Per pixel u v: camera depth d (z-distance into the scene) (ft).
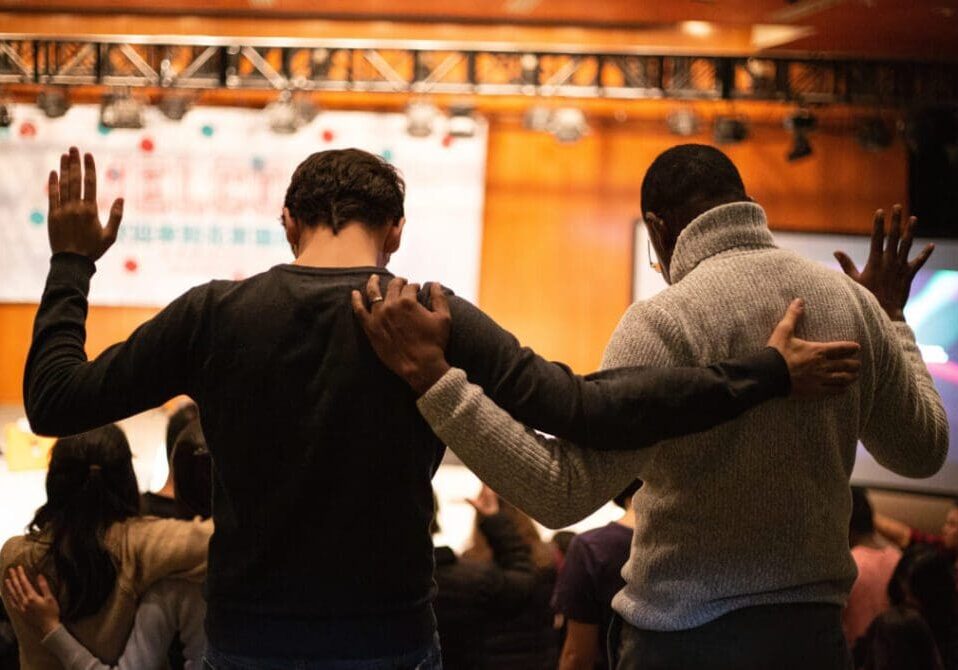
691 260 5.74
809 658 5.39
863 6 22.07
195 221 28.07
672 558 5.47
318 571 4.98
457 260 28.35
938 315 22.39
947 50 25.36
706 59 26.27
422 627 5.15
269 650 4.96
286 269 5.19
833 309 5.60
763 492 5.42
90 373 5.13
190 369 5.16
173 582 7.63
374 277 5.12
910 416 5.90
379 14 24.80
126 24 25.12
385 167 5.53
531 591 9.68
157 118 27.89
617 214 28.55
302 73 27.55
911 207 28.45
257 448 5.02
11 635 10.65
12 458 23.89
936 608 11.34
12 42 26.78
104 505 7.68
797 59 25.89
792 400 5.43
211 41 25.17
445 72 26.84
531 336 28.73
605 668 9.20
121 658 7.56
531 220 28.58
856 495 12.56
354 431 4.99
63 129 27.96
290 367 5.01
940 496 22.45
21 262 28.12
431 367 4.95
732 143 26.76
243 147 28.02
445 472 24.90
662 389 5.04
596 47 25.18
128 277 28.12
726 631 5.37
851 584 5.72
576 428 4.99
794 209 28.60
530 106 28.48
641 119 28.45
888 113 28.22
